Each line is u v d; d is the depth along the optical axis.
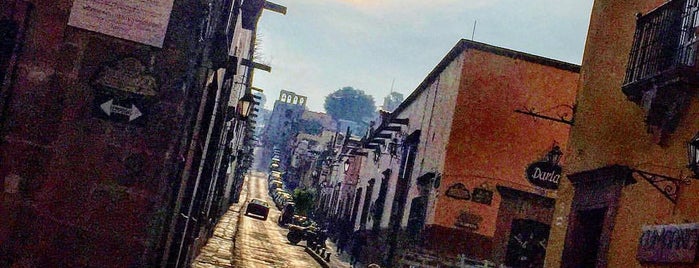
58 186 8.09
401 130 31.17
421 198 22.62
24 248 7.98
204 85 9.68
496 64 21.22
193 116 9.31
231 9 10.21
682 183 7.64
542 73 21.19
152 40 8.33
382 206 30.72
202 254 20.78
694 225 7.02
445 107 22.61
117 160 8.19
